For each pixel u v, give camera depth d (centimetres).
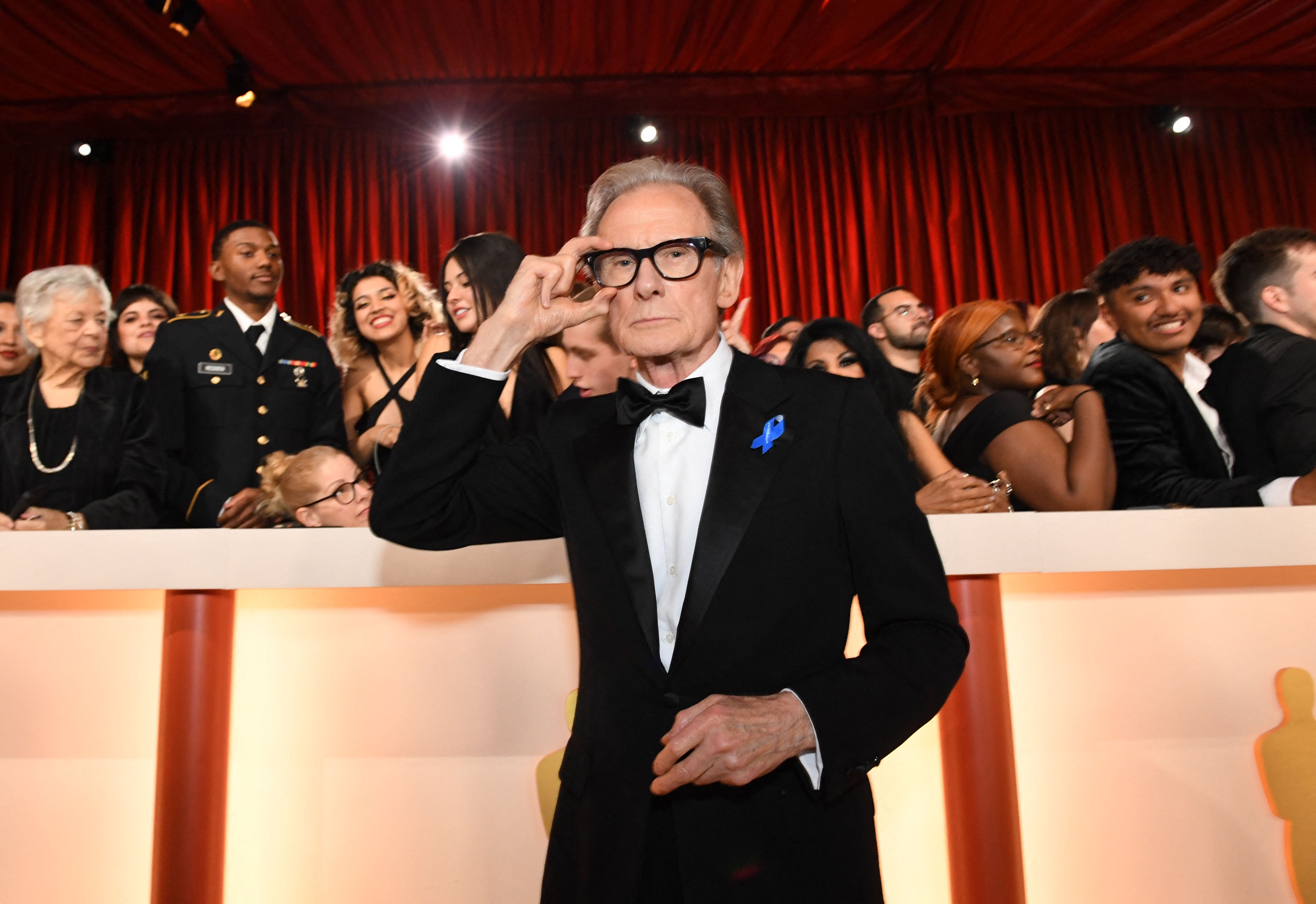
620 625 80
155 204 448
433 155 458
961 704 109
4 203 445
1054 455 198
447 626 121
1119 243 462
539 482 96
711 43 423
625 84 448
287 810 118
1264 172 469
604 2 391
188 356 238
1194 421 212
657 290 87
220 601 110
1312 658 124
